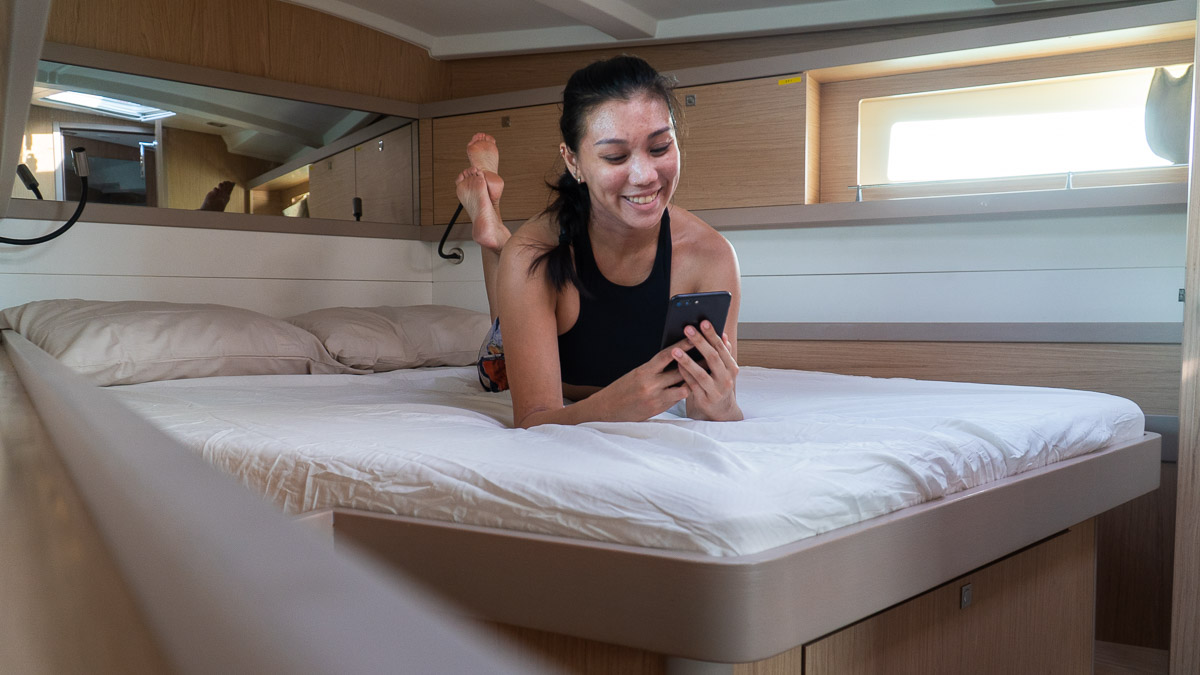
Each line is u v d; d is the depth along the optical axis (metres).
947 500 0.94
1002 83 2.54
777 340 2.76
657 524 0.73
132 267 2.72
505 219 3.16
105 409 0.38
